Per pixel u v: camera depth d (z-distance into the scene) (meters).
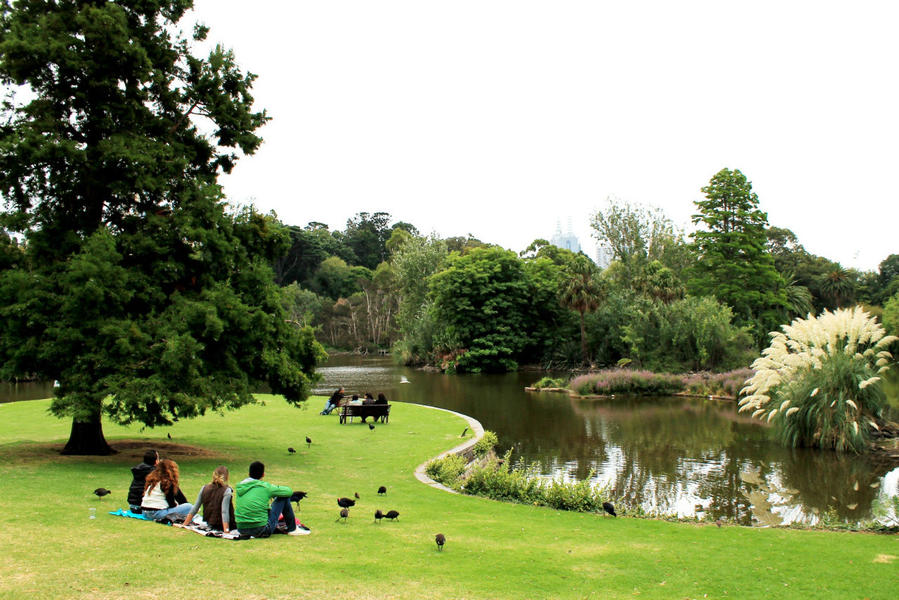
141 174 13.55
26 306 12.02
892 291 85.81
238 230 15.81
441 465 14.12
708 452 19.23
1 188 13.11
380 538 8.03
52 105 13.44
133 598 5.12
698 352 42.09
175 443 16.92
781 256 88.69
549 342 60.81
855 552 8.27
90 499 9.32
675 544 8.58
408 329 72.12
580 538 8.78
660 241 68.19
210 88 15.68
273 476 12.88
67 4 13.90
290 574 6.07
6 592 5.05
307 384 15.57
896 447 19.06
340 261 113.25
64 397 12.03
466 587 6.10
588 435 22.61
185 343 12.20
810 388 19.42
